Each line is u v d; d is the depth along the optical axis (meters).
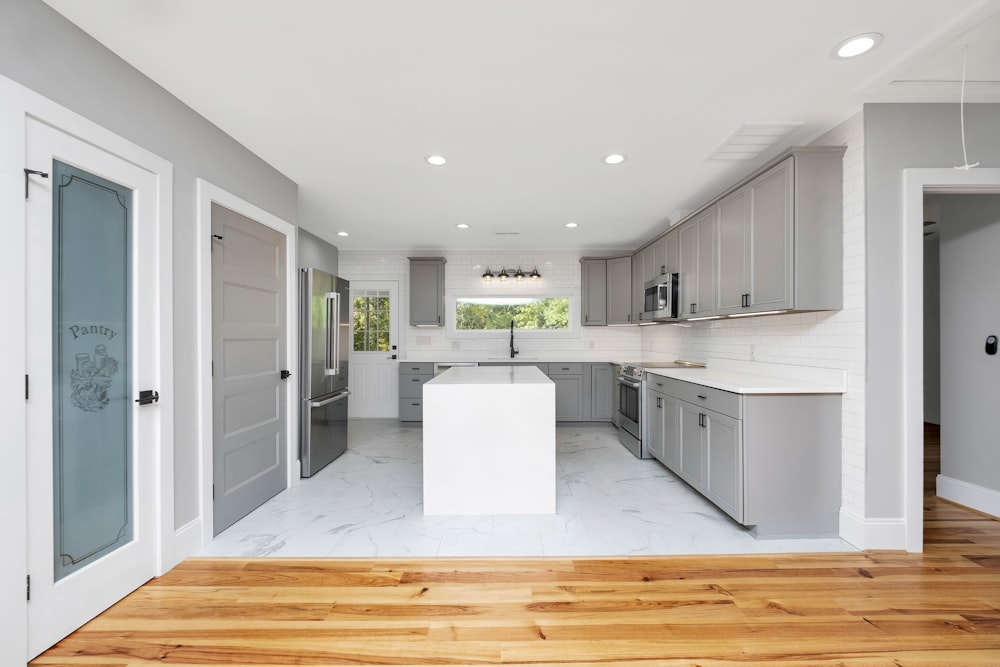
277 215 3.21
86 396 1.78
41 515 1.58
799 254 2.49
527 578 2.13
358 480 3.60
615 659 1.60
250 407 2.91
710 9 1.62
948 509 2.98
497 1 1.57
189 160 2.32
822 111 2.40
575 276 6.19
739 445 2.55
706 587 2.04
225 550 2.40
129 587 1.97
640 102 2.29
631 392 4.50
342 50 1.86
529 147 2.83
